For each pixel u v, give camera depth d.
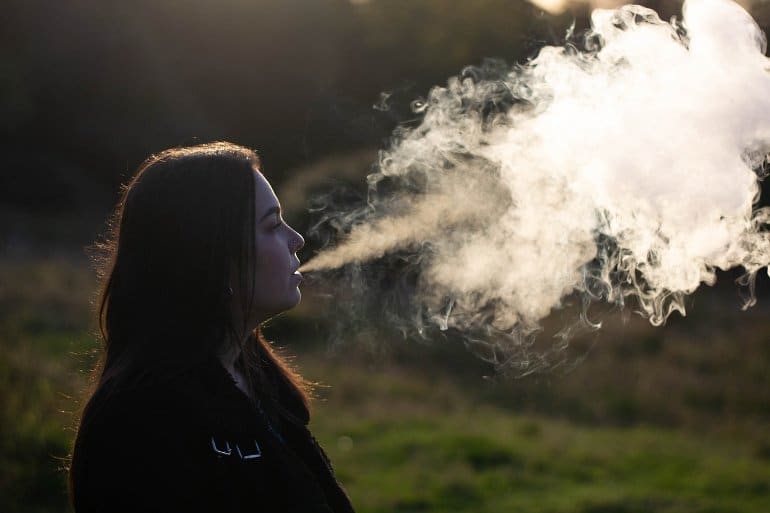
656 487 7.78
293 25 16.75
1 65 30.86
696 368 12.95
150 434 1.57
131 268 1.72
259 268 1.76
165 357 1.67
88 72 31.27
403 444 8.69
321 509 1.70
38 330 11.79
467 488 7.41
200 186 1.71
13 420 7.01
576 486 7.70
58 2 32.19
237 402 1.68
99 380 1.74
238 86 20.39
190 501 1.54
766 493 7.63
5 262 17.30
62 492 6.17
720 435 10.26
